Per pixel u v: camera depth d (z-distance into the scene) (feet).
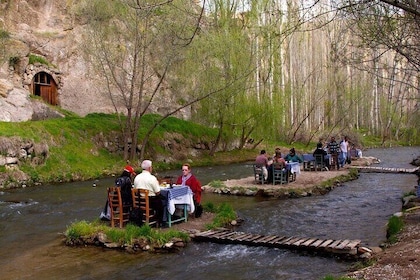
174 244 33.55
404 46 29.50
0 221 45.62
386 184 70.90
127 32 97.55
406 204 48.47
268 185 64.18
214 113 117.91
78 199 59.36
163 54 97.40
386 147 186.50
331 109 178.50
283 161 65.46
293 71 165.99
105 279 27.09
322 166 85.15
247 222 43.34
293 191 59.21
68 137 91.35
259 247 33.50
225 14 110.73
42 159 80.69
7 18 114.73
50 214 49.03
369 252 30.30
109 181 80.28
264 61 118.52
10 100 96.43
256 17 109.70
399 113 195.52
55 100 118.93
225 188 62.18
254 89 119.85
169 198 37.96
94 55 95.91
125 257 31.42
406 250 27.91
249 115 119.03
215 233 36.29
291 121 163.94
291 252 32.17
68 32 125.18
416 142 194.39
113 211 37.47
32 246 35.58
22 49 108.58
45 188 70.64
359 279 23.48
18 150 76.59
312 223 42.68
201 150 121.19
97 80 117.08
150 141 108.37
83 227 36.35
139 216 36.91
